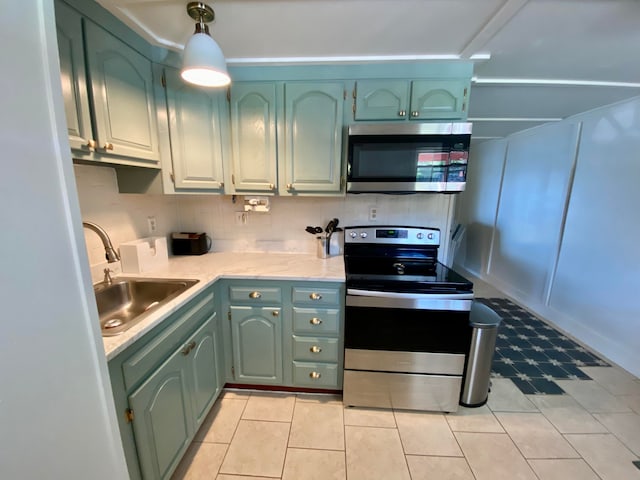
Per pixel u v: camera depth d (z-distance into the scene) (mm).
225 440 1524
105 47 1198
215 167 1742
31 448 542
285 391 1887
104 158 1231
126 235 1688
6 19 461
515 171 3518
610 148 2309
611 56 1536
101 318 1391
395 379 1686
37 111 520
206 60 1081
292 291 1679
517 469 1384
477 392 1737
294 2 1146
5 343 488
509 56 1570
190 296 1317
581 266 2572
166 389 1170
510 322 2904
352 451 1468
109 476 731
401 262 1979
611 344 2277
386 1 1141
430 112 1688
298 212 2146
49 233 553
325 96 1702
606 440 1542
